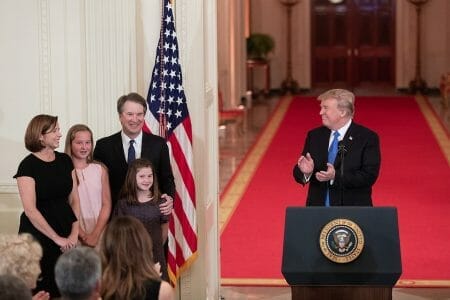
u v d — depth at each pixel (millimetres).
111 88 8609
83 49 8594
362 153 8398
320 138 8562
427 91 27797
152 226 7723
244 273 10953
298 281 6746
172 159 8523
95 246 7836
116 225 5508
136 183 7664
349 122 8484
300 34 28516
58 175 7691
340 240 6652
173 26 8453
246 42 26844
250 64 26938
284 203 14438
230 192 15250
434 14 27781
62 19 8578
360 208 6770
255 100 27078
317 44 28750
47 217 7695
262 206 14250
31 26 8625
